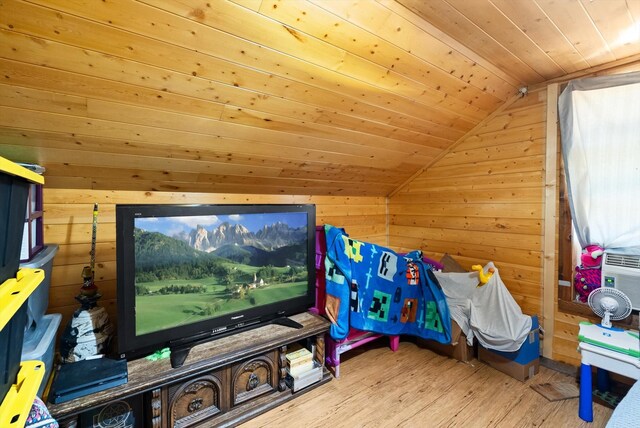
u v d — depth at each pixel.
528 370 2.12
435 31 1.55
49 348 1.35
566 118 2.11
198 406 1.61
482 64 1.91
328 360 2.23
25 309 0.95
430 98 2.09
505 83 2.21
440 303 2.29
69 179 1.78
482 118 2.60
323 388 2.02
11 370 0.84
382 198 3.53
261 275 1.94
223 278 1.79
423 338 2.46
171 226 1.61
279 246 2.03
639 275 1.81
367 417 1.75
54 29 1.06
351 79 1.70
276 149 2.10
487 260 2.67
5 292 0.76
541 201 2.31
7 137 1.42
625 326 1.93
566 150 2.11
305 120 1.92
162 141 1.71
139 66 1.28
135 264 1.50
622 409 1.04
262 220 1.95
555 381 2.10
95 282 1.92
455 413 1.79
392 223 3.53
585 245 2.07
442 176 2.99
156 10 1.10
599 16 1.46
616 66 1.93
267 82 1.56
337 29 1.39
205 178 2.17
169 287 1.61
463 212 2.84
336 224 3.12
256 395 1.80
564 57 1.87
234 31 1.26
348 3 1.28
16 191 0.86
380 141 2.43
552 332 2.28
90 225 1.90
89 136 1.54
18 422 0.73
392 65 1.69
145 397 1.50
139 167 1.86
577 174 2.08
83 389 1.29
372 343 2.69
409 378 2.14
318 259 2.36
